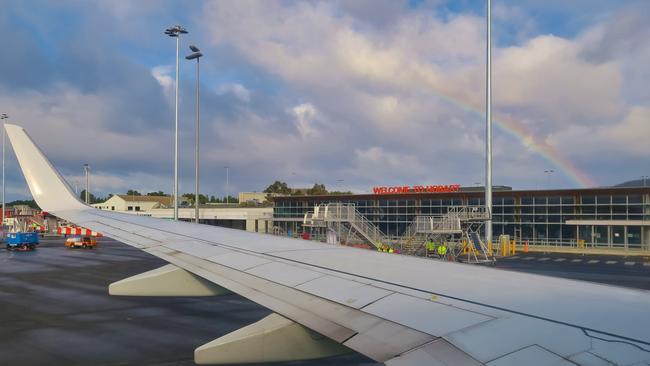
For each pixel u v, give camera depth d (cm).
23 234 5109
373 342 409
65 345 1386
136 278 802
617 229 5419
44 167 1110
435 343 381
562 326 388
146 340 1440
